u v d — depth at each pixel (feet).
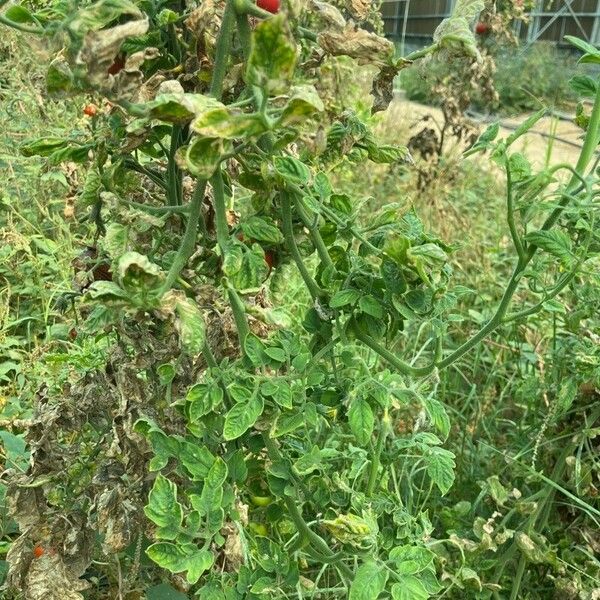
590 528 6.77
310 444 4.65
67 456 4.64
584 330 6.71
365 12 3.97
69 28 2.89
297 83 3.62
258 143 3.75
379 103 3.98
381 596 4.31
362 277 4.15
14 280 9.71
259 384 3.87
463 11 3.61
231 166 4.33
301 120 2.87
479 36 12.00
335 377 4.54
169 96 3.01
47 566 4.56
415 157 16.49
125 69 3.06
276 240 3.97
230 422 3.73
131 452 4.26
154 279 3.16
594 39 39.47
